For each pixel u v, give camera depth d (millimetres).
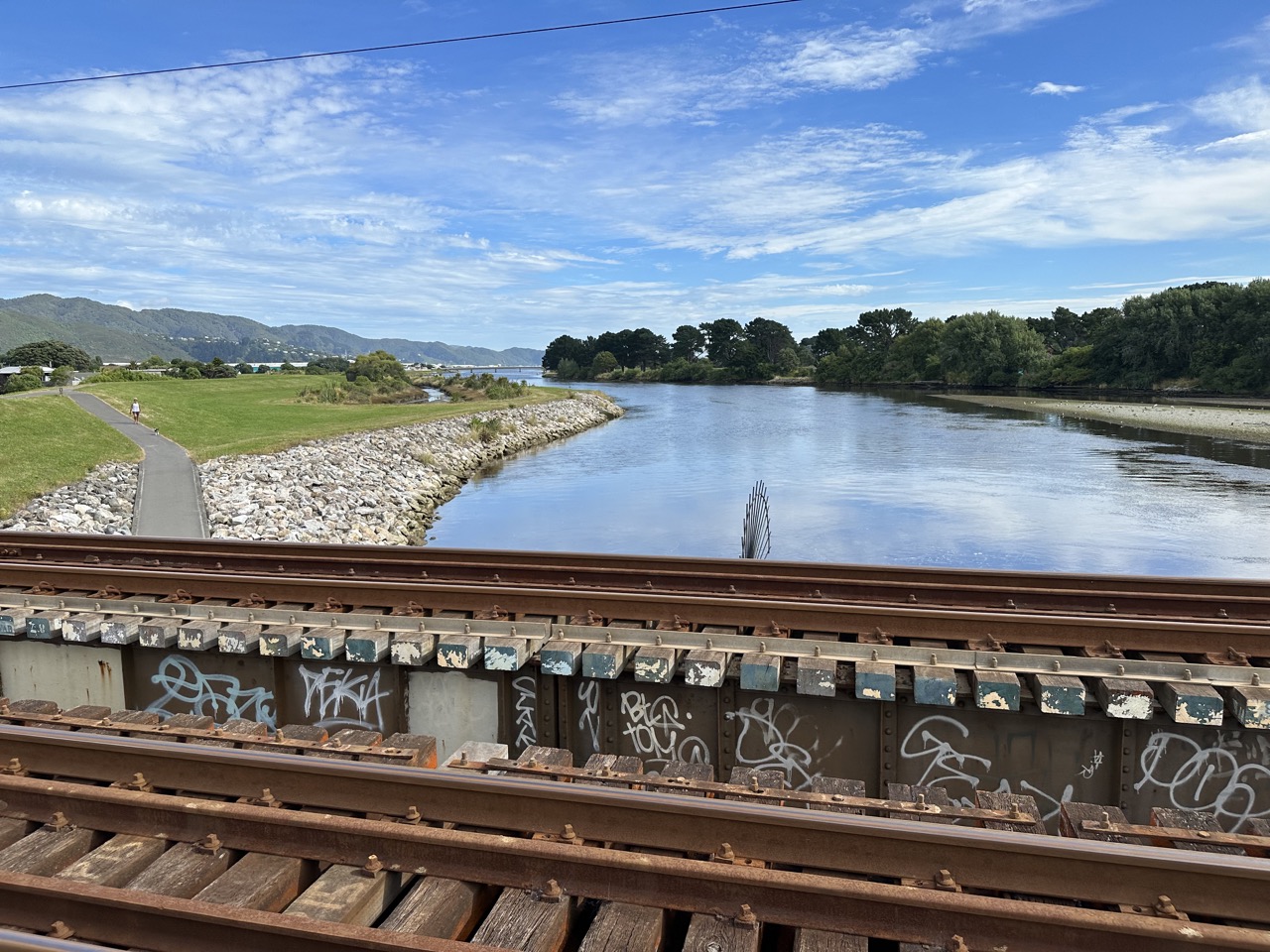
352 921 3398
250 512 23188
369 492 29219
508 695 6281
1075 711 5059
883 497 28906
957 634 5980
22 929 3439
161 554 8836
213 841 3834
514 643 6000
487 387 88188
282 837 3824
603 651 5863
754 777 4641
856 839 3523
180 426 40625
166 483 25578
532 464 42625
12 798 4227
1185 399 83375
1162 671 5258
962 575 7277
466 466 41719
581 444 52438
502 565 7961
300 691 6652
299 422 47125
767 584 7320
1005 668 5461
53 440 30281
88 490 23562
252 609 6820
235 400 62156
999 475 33781
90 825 4098
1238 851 3668
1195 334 90875
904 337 142375
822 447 45719
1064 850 3293
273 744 4836
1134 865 3242
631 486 33406
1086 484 31250
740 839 3646
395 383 87500
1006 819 3867
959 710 5496
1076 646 5797
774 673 5492
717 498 29625
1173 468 35375
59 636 6938
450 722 6406
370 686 6520
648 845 3740
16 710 5602
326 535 22250
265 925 3131
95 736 4531
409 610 6828
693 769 4801
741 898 3312
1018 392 106938
